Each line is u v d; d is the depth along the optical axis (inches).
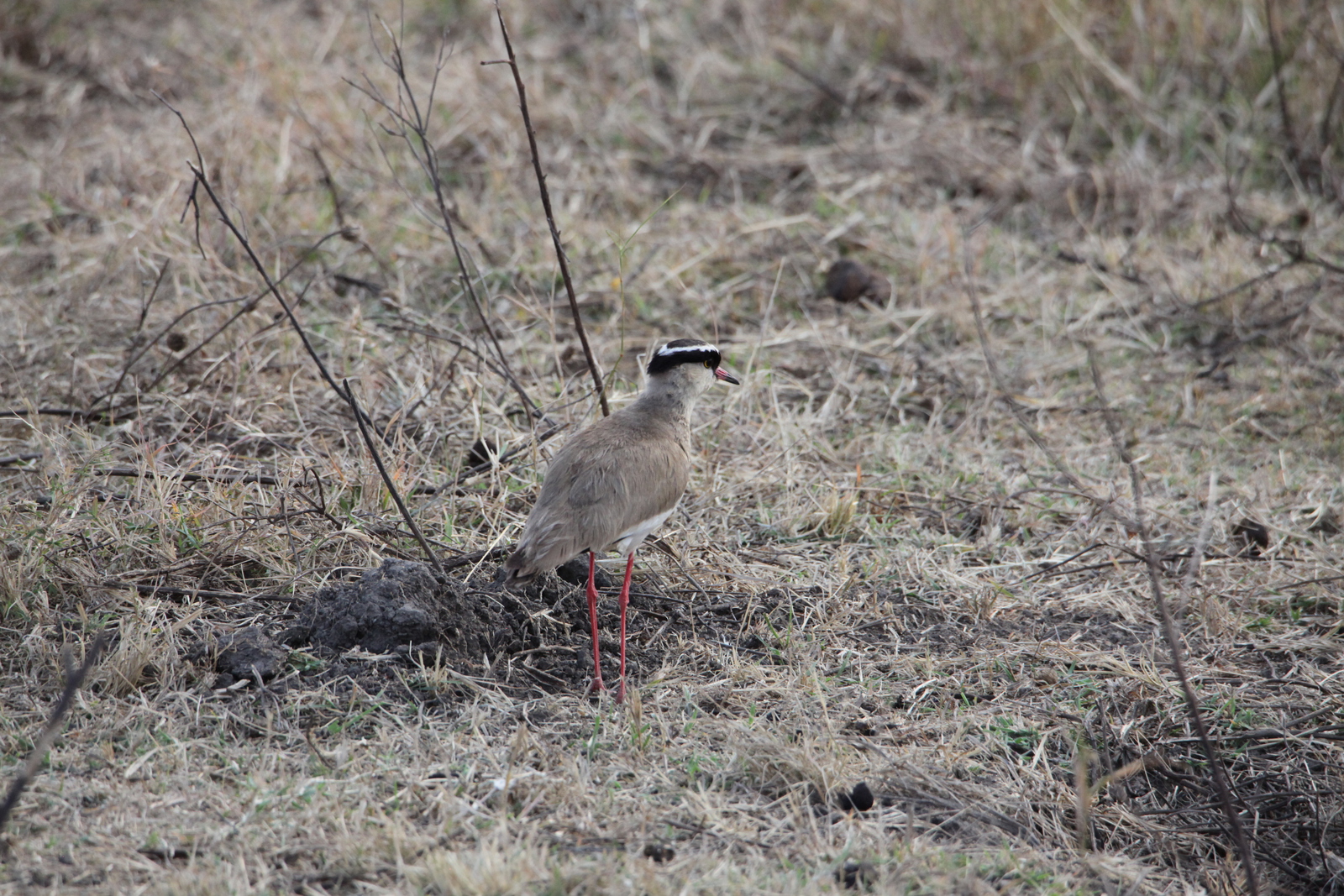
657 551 423.8
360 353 519.2
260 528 401.1
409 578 355.6
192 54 796.0
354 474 431.2
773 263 636.1
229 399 489.4
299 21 841.5
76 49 810.2
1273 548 456.4
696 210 685.9
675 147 747.4
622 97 786.8
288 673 342.0
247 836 280.5
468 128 718.5
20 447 453.1
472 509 430.0
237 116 668.1
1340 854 327.9
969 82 802.8
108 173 653.9
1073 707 364.2
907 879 281.6
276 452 456.8
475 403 466.3
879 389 557.0
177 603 372.5
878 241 655.1
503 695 342.0
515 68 431.8
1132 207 718.5
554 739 326.3
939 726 348.8
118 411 477.7
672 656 372.5
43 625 354.3
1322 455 522.6
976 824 312.5
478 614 366.3
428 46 829.8
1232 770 351.6
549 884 267.0
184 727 318.3
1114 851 321.7
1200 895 303.3
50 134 732.7
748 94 804.0
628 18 865.5
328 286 579.2
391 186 652.1
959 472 497.0
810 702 352.8
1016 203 720.3
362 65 742.5
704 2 880.3
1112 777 328.5
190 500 411.5
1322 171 736.3
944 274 628.7
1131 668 378.6
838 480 480.1
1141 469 506.6
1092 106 778.2
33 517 394.9
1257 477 499.2
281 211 618.5
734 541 437.4
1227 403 561.0
